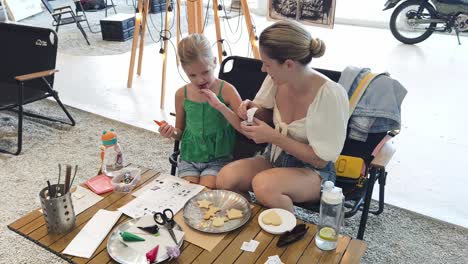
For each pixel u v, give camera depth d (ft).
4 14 20.81
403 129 10.02
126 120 10.59
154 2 21.89
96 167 8.48
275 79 4.89
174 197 4.93
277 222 4.38
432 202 7.28
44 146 9.37
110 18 18.15
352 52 15.71
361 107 5.74
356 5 20.34
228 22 18.47
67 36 18.71
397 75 13.29
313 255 3.99
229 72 7.00
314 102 4.93
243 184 5.50
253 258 3.96
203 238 4.23
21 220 4.53
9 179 8.04
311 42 4.65
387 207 7.16
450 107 11.08
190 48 5.33
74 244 4.15
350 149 5.98
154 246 4.06
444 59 14.73
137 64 14.33
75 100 11.94
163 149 9.25
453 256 6.03
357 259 3.95
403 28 16.53
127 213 4.62
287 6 9.17
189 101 6.00
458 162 8.56
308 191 5.15
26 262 5.92
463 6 15.17
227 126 6.08
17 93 9.46
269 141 5.06
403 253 6.09
